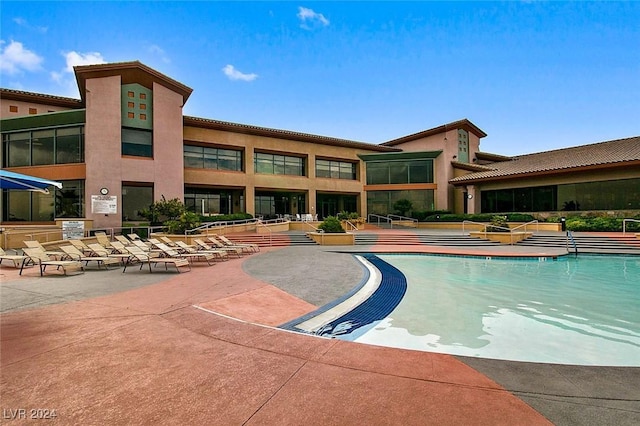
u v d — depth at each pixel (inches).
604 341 227.0
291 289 340.2
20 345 185.6
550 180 1088.8
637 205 928.9
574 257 648.4
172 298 295.0
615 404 132.5
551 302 330.0
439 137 1499.8
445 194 1348.4
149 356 172.9
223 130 1159.6
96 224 864.9
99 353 175.8
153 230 883.4
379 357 176.2
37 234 682.2
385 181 1438.2
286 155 1321.4
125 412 122.7
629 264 572.7
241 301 290.0
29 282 366.9
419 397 135.6
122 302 279.9
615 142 1181.1
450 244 836.0
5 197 952.9
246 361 168.6
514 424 117.3
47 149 933.8
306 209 1347.2
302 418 120.0
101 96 884.6
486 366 167.5
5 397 132.0
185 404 128.6
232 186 1172.5
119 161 896.9
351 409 126.2
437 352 200.1
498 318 277.4
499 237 846.5
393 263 581.0
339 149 1411.2
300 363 167.2
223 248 628.4
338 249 735.1
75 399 131.3
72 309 257.8
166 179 961.5
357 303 300.8
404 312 291.0
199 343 192.1
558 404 131.8
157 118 951.6
